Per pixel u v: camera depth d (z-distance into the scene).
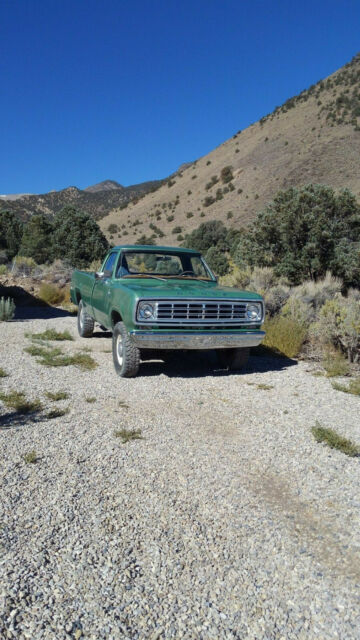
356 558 2.77
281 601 2.41
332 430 4.66
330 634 2.22
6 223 37.91
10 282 16.58
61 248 33.84
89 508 3.18
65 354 7.81
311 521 3.14
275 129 143.00
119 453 4.06
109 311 7.18
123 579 2.51
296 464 3.97
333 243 17.70
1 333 9.48
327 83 161.38
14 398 5.36
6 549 2.71
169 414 5.10
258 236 19.47
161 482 3.57
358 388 6.07
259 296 6.74
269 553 2.79
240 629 2.23
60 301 15.52
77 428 4.60
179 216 122.00
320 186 19.06
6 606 2.28
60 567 2.58
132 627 2.21
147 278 7.36
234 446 4.31
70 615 2.26
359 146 107.00
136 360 6.34
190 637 2.17
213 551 2.78
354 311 7.78
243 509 3.25
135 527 2.98
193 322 6.25
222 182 126.94
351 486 3.62
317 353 8.38
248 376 6.85
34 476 3.60
